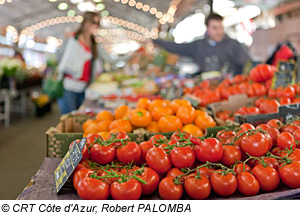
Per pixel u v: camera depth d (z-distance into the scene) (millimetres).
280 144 1584
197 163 1544
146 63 9078
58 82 4477
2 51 12258
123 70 9188
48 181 1535
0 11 13445
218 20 4559
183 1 9266
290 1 6785
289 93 2588
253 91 2896
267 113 2252
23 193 1397
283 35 6863
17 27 15656
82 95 4711
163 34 9117
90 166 1499
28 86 8953
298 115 2164
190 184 1312
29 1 12812
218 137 1733
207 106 2742
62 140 1972
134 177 1317
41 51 21016
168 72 7434
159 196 1389
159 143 1635
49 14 15094
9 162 4398
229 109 2773
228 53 4816
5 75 7832
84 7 11836
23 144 5492
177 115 2207
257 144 1450
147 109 2393
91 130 2234
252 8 8070
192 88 3736
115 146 1557
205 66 4930
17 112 9375
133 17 17328
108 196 1304
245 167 1441
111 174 1343
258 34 7664
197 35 12133
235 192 1398
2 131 6691
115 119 2396
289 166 1382
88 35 4523
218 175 1333
